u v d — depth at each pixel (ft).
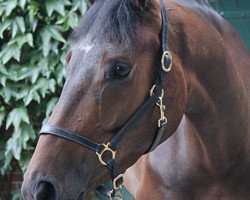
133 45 7.53
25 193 7.14
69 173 7.26
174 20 8.29
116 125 7.54
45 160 7.18
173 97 7.98
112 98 7.44
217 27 9.29
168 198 9.70
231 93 8.95
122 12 7.54
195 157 9.28
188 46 8.29
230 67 8.90
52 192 7.12
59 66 15.23
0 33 14.99
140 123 7.70
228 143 9.17
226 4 15.30
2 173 15.94
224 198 9.48
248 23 15.24
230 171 9.32
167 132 8.06
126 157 7.77
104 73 7.37
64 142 7.29
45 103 15.58
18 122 15.20
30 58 15.44
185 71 8.32
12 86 15.39
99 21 7.55
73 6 15.15
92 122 7.38
